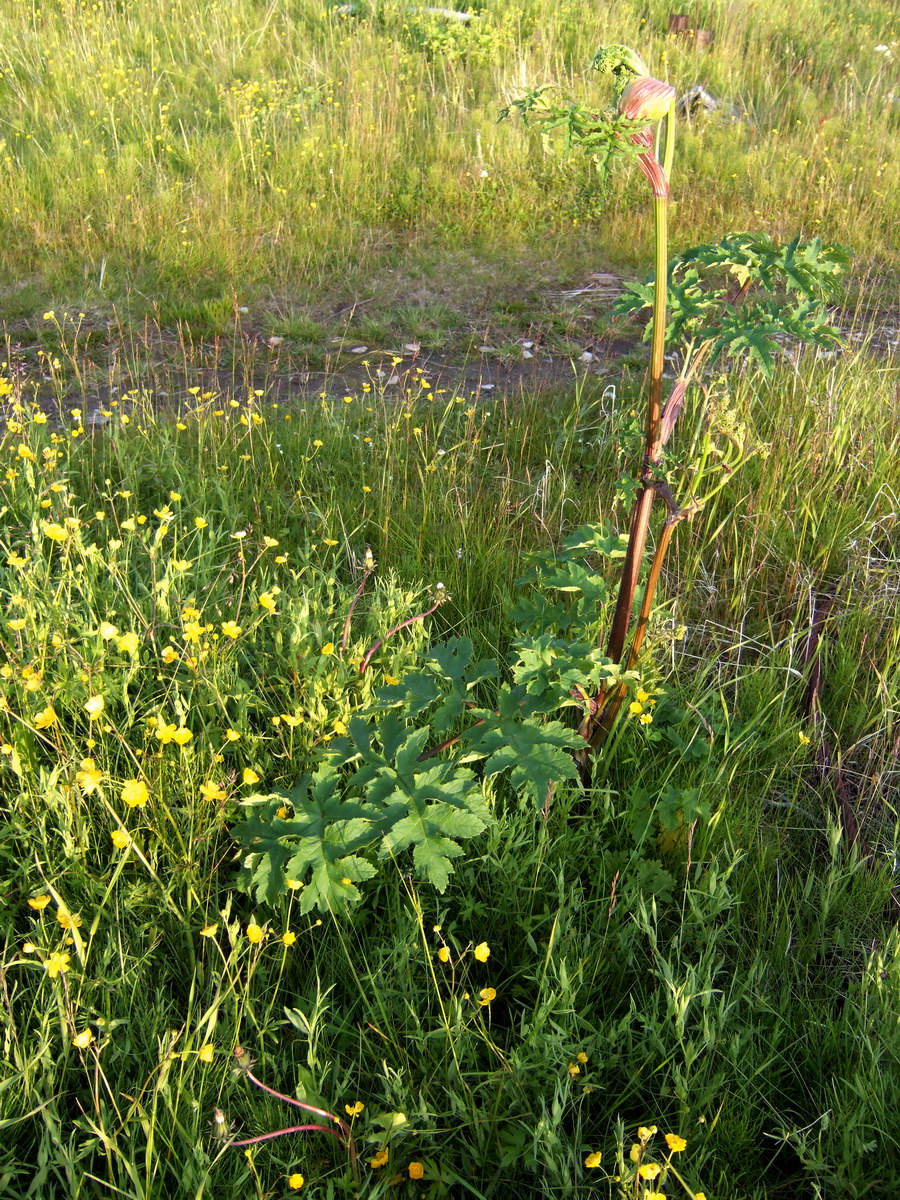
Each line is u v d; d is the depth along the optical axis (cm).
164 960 221
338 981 222
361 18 1082
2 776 248
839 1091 203
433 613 346
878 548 389
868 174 811
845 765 301
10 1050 194
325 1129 179
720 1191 191
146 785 238
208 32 1032
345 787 256
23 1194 178
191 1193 173
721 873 247
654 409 231
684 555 379
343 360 591
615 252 721
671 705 296
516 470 454
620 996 226
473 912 237
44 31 995
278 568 361
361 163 798
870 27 1177
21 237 701
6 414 452
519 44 1009
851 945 243
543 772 214
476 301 668
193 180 771
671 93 192
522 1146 188
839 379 471
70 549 326
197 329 618
